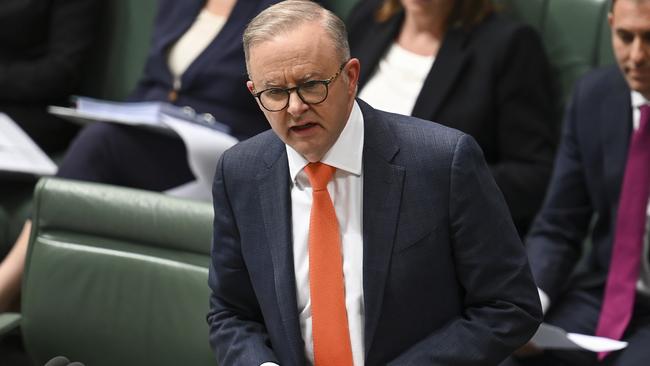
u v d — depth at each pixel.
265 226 6.41
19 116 12.97
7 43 13.34
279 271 6.34
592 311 8.98
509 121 10.23
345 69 5.83
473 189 6.09
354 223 6.30
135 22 13.39
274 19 5.73
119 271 7.91
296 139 5.89
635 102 8.84
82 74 13.62
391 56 10.78
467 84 10.23
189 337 7.64
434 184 6.13
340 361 6.23
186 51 11.96
